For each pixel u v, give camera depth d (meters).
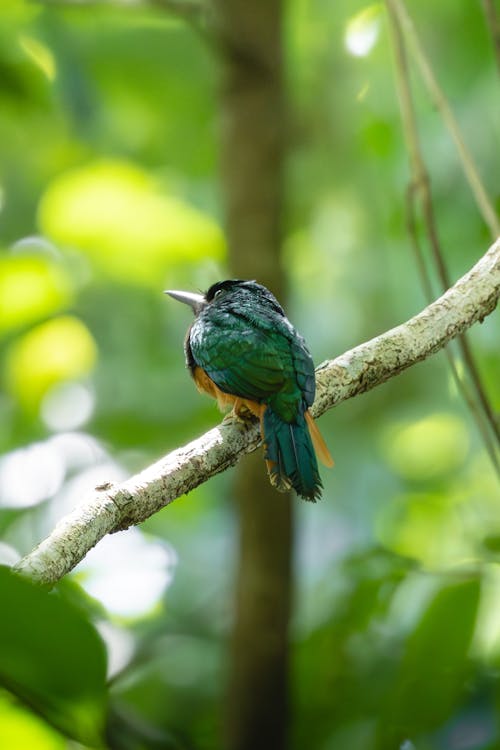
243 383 6.48
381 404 14.89
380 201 13.12
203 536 13.20
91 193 11.23
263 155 9.84
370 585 7.42
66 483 12.73
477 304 5.93
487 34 10.64
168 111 13.84
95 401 13.28
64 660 3.25
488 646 7.48
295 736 7.95
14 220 14.22
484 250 10.73
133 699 9.04
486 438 7.35
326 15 12.87
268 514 8.92
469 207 10.72
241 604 8.77
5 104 7.96
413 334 5.90
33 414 12.40
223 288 8.16
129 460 12.91
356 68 12.79
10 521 12.38
